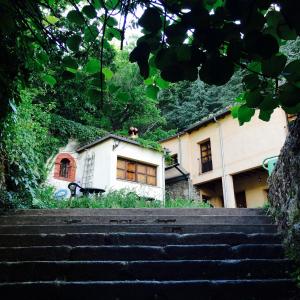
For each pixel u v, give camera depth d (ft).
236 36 4.06
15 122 17.04
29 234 13.52
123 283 9.91
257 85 4.58
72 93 42.27
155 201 28.32
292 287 10.18
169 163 53.11
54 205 23.89
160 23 4.35
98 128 52.85
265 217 16.16
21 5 6.45
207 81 4.16
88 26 5.84
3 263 10.80
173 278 10.98
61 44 6.36
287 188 13.84
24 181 20.22
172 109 77.15
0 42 8.09
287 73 4.13
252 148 44.60
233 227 14.94
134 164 45.78
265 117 4.86
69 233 13.97
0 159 17.24
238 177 51.01
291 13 3.75
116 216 16.52
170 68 4.31
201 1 4.18
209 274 11.08
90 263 11.00
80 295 9.69
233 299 9.96
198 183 51.11
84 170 46.34
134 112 55.26
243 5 3.90
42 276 10.75
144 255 12.17
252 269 11.19
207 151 52.19
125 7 5.05
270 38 3.88
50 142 45.03
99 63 5.80
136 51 4.47
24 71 8.84
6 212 16.98
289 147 13.79
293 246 11.84
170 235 13.60
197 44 4.21
